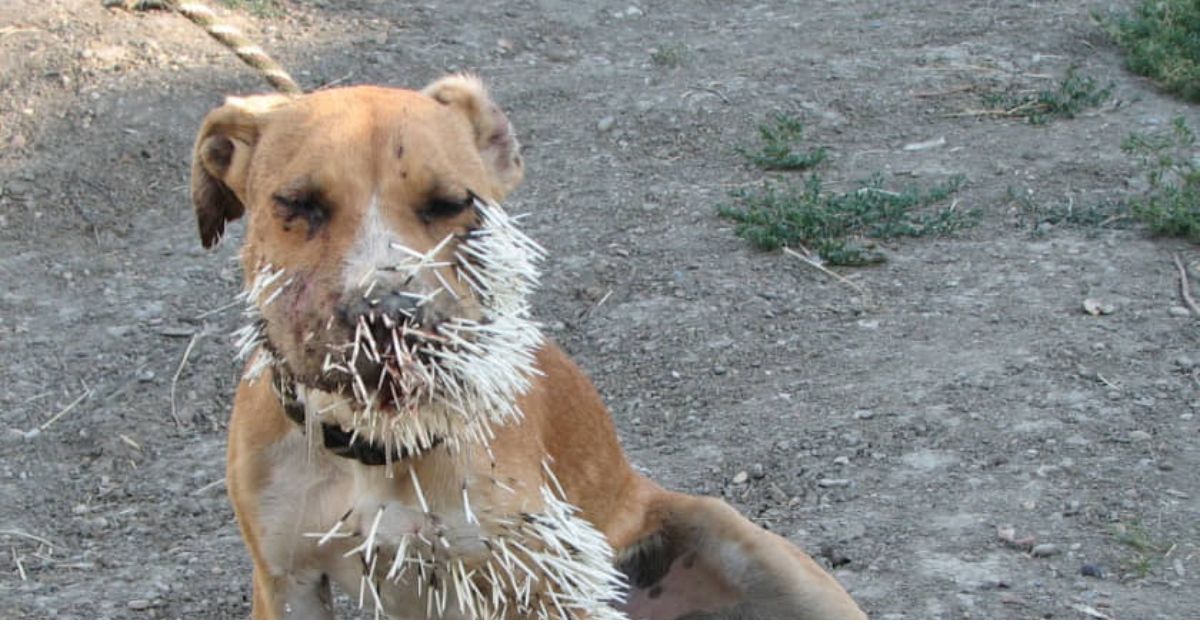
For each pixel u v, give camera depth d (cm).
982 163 340
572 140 355
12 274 299
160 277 300
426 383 173
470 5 429
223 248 312
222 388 265
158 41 372
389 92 185
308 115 182
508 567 186
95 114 345
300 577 195
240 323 283
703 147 352
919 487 237
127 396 264
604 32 422
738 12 444
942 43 411
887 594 221
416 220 178
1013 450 242
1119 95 376
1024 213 315
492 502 187
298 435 190
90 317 286
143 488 247
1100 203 317
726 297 285
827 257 297
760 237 302
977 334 267
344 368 172
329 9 415
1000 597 219
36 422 259
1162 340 263
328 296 173
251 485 191
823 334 271
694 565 215
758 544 212
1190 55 386
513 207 324
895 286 287
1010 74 389
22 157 332
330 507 190
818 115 366
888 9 442
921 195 322
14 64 357
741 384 261
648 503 217
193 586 229
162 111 349
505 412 182
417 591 193
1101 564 223
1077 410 248
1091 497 233
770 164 340
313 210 178
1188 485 235
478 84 191
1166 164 313
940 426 247
